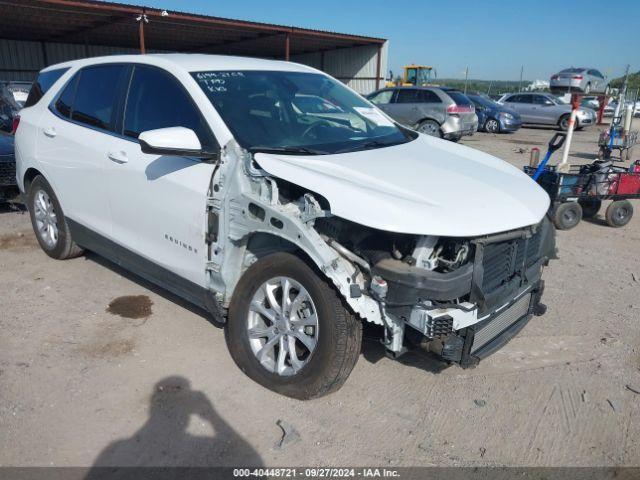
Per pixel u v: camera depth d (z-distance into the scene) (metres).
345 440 2.87
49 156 4.73
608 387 3.41
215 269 3.37
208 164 3.33
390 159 3.38
